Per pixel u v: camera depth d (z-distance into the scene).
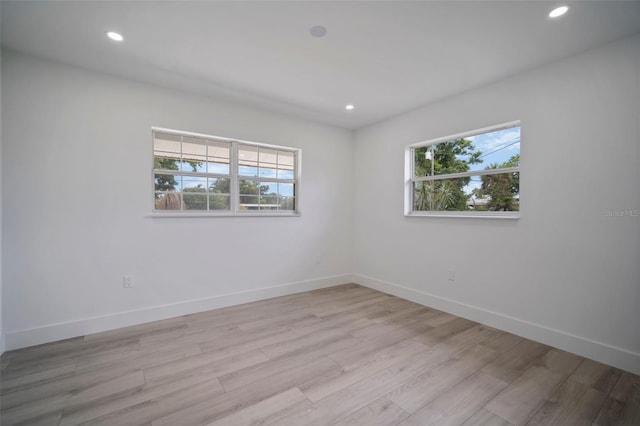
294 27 2.04
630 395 1.81
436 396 1.79
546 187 2.50
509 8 1.81
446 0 1.74
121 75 2.76
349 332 2.72
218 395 1.79
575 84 2.34
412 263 3.67
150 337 2.58
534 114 2.57
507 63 2.50
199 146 3.31
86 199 2.63
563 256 2.40
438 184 3.53
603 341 2.19
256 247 3.63
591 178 2.26
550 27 2.00
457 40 2.17
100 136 2.69
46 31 2.08
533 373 2.05
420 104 3.47
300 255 4.02
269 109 3.65
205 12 1.88
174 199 3.16
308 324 2.90
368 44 2.24
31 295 2.41
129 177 2.83
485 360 2.22
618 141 2.13
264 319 3.02
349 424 1.55
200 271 3.23
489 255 2.90
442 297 3.32
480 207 3.09
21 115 2.38
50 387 1.85
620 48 2.12
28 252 2.41
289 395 1.79
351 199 4.59
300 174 4.02
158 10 1.85
